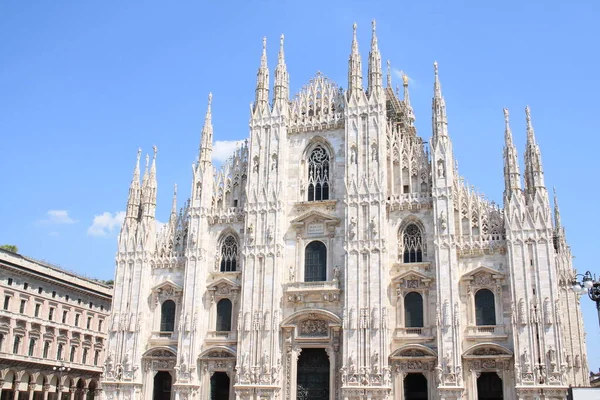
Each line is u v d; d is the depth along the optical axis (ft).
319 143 257.14
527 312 208.74
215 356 237.86
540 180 222.07
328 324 228.63
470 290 219.20
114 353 246.88
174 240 260.42
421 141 254.88
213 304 246.68
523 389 201.16
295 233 245.65
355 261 230.27
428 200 232.94
